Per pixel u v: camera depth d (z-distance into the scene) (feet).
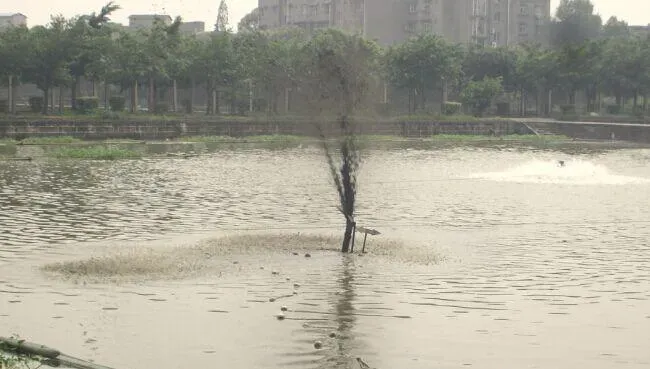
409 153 201.46
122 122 233.14
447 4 431.02
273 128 255.91
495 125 292.61
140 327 45.55
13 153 172.45
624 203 103.96
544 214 93.56
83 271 58.80
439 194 113.19
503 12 452.76
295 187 118.52
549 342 43.83
